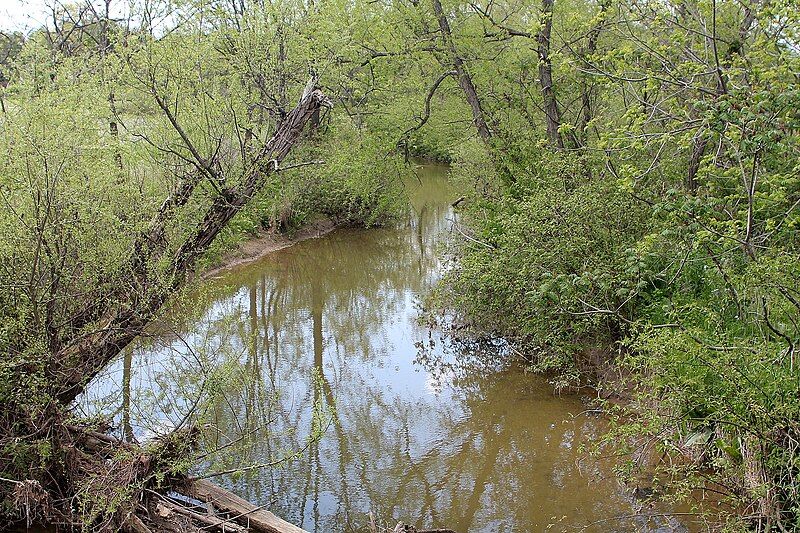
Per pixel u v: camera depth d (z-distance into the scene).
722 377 5.77
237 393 9.48
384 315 14.77
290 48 11.43
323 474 8.16
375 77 15.01
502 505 7.41
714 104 7.20
